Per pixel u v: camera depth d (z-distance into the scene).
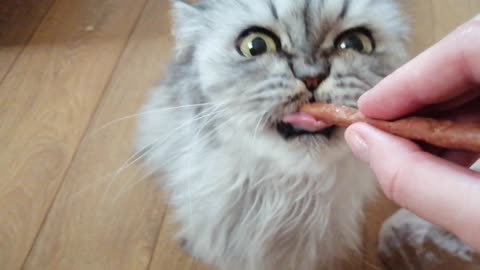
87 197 0.32
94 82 0.37
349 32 0.19
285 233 0.24
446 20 0.41
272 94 0.18
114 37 0.41
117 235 0.30
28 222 0.30
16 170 0.32
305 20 0.18
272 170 0.22
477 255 0.25
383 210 0.32
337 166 0.22
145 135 0.27
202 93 0.21
